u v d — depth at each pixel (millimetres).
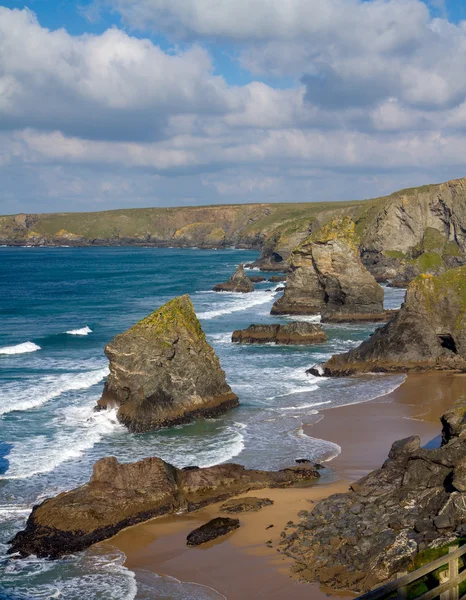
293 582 19328
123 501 25016
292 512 24609
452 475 22312
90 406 40188
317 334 64062
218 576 20188
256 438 34688
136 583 20156
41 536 23219
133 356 37781
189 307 41469
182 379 38625
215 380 40156
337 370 50125
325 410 39844
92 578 20578
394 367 50781
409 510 22312
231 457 31703
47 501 25234
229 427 36781
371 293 80375
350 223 82938
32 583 20359
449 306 52344
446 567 15664
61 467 30406
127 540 23188
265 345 62594
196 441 34438
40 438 34406
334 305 82625
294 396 43406
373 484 24766
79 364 52688
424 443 32562
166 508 25375
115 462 26562
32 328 72062
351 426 36344
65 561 21812
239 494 26750
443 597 11984
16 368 51000
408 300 53375
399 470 25344
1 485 28109
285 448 32812
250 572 20203
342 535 21562
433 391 44438
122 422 37188
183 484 26719
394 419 37594
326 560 20344
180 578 20250
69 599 19297
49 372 49531
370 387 45875
